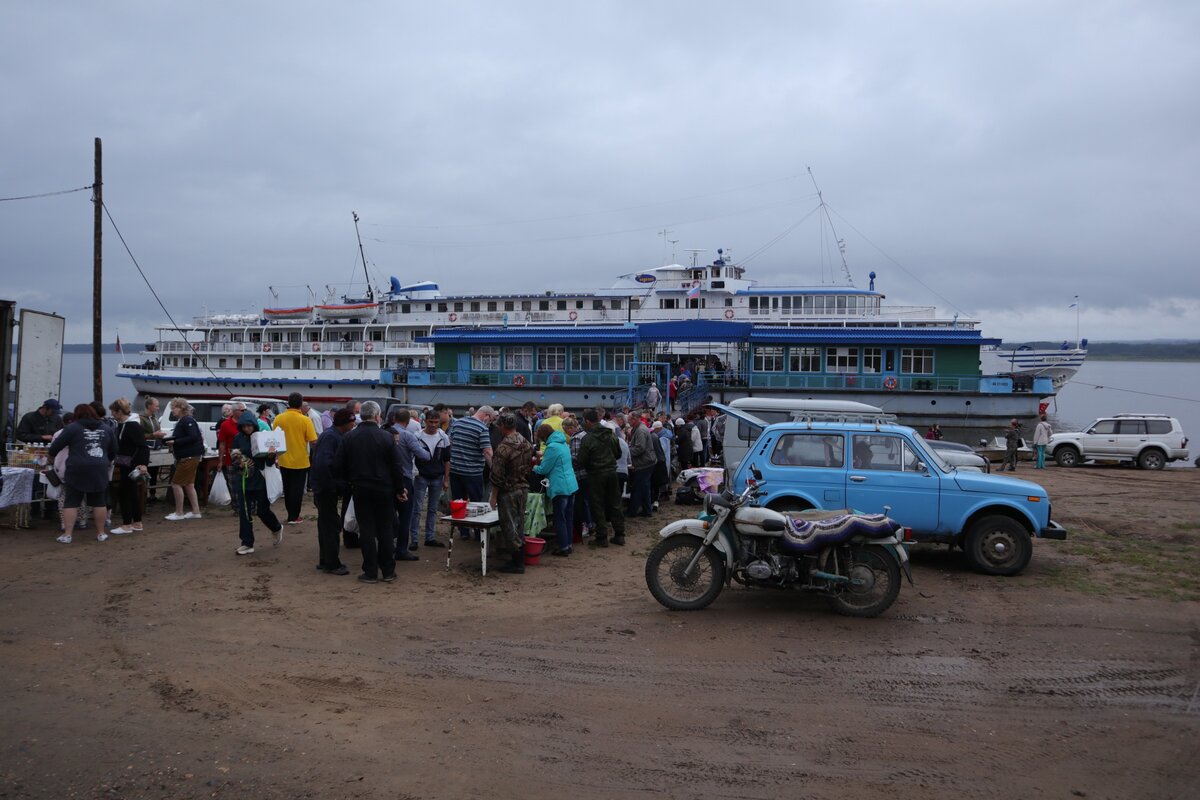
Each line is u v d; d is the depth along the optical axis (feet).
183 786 14.70
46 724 17.11
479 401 136.56
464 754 16.25
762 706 19.03
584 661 22.03
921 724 18.11
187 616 25.17
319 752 16.19
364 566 30.12
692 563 27.04
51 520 39.99
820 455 33.73
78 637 22.80
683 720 18.16
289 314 160.86
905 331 128.88
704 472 51.93
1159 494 60.34
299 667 21.06
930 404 123.03
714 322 127.34
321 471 30.78
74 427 34.65
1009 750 16.84
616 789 14.93
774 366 129.90
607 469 37.99
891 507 33.06
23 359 47.75
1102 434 84.33
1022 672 21.56
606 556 35.91
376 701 18.94
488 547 36.78
